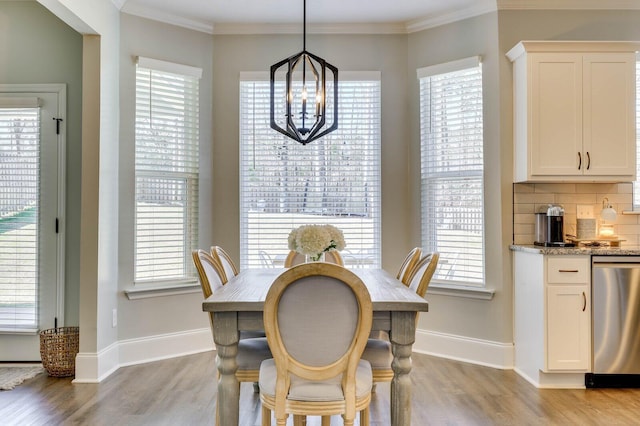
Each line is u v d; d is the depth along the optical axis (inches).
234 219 152.6
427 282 85.0
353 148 154.6
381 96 153.6
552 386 115.9
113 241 132.0
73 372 124.0
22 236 135.3
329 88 154.2
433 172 148.6
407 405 77.8
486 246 137.3
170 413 100.3
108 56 129.5
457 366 133.9
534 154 124.5
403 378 78.0
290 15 146.5
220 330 77.0
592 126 124.4
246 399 110.0
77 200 136.2
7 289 135.0
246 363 83.7
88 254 122.6
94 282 122.4
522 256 127.0
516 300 131.4
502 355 132.8
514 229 134.6
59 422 95.9
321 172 154.8
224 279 100.2
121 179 135.8
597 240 128.5
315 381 70.4
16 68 136.8
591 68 124.3
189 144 148.9
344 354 69.7
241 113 154.3
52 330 131.5
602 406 103.9
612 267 113.0
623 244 135.0
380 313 77.9
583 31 135.6
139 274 139.4
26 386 117.0
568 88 124.2
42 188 135.6
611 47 123.6
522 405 104.9
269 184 154.8
